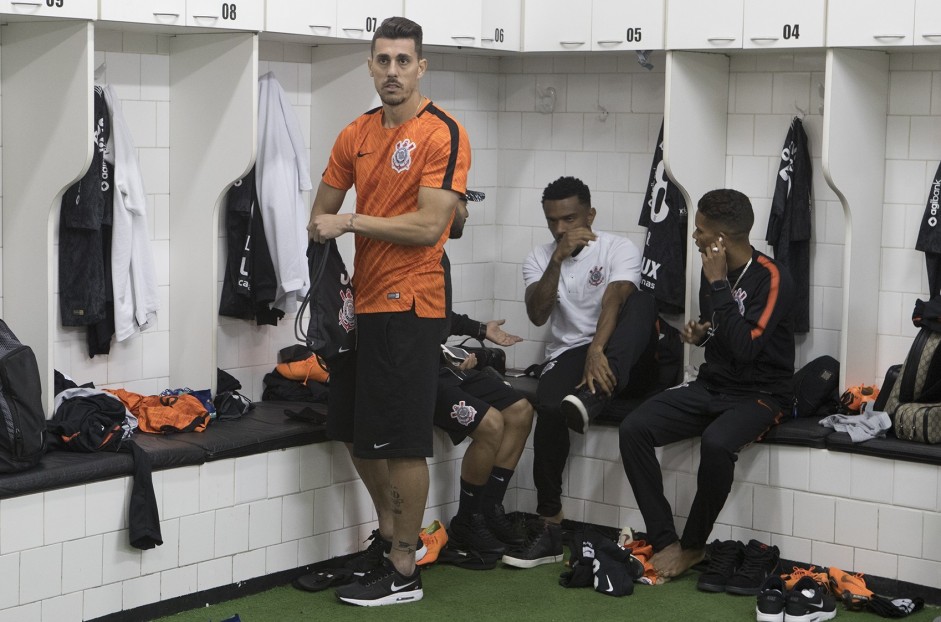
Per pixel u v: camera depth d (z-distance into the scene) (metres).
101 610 4.15
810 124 5.40
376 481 4.69
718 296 4.77
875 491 4.69
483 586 4.73
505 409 5.03
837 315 5.41
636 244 5.90
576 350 5.36
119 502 4.16
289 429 4.70
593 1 5.45
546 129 6.12
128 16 4.35
